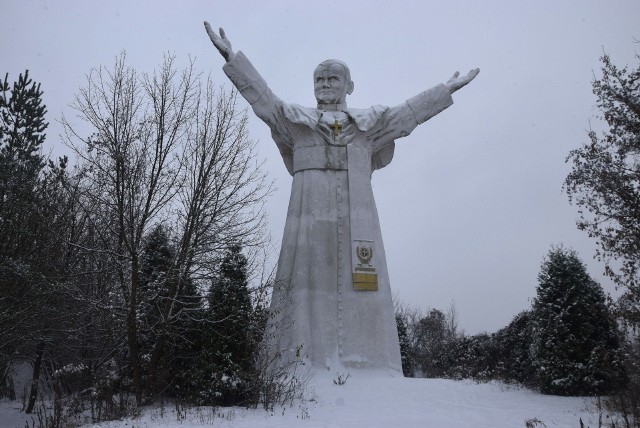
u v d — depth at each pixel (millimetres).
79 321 21953
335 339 22547
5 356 22609
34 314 20969
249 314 17594
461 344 35750
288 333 22297
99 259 19922
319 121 24297
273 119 24406
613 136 19797
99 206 19656
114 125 18281
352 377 21781
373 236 23844
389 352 22875
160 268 19047
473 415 15734
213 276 18266
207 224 19250
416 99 25219
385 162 25688
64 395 21734
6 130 28391
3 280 20922
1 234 22203
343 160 24156
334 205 23797
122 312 18484
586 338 22953
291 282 23031
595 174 19797
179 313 17406
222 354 16859
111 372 18516
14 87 28906
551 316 23562
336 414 15578
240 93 24266
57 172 24094
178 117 19031
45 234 22156
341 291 23016
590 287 23766
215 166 19531
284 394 17891
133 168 18094
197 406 16203
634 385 17312
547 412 16766
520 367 27656
